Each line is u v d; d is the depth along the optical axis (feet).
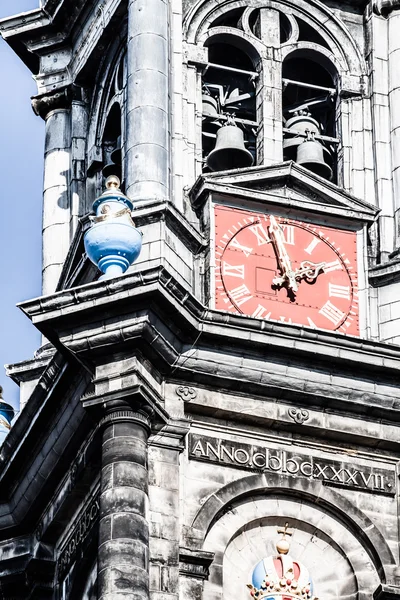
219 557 186.19
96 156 210.59
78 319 188.24
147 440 187.11
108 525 182.80
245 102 206.80
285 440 190.90
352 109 206.80
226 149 201.87
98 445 188.03
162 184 197.26
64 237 211.61
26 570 197.57
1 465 198.49
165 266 191.42
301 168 198.39
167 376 189.57
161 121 199.31
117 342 187.42
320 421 191.31
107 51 211.20
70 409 191.62
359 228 199.21
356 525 189.37
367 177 204.23
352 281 197.47
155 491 185.88
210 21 206.49
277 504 189.26
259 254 196.34
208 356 189.78
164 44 202.49
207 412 189.88
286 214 198.08
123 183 200.85
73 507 194.39
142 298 186.91
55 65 216.54
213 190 196.54
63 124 215.31
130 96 200.13
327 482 190.29
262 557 187.73
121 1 207.21
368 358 191.93
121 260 190.08
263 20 207.92
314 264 197.06
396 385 192.75
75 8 214.48
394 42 208.33
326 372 191.72
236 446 189.67
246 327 190.08
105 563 181.47
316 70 209.46
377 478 191.31
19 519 198.80
